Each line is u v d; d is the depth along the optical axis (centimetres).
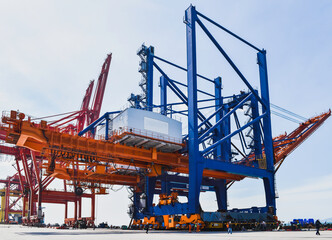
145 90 6259
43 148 3991
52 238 2234
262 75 6144
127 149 4578
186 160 5253
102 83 9569
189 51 4822
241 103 5581
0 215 12756
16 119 3778
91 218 7894
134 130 4428
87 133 5644
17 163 8488
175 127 4997
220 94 6906
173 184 6419
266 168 5719
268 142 5803
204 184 6316
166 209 4672
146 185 5797
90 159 4519
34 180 8775
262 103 5941
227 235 2808
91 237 2442
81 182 5872
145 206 5609
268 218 4975
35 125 3894
